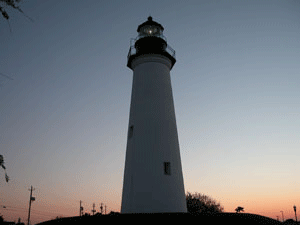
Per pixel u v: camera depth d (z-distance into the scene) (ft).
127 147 66.69
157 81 70.64
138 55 73.46
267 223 39.55
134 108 69.15
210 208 144.46
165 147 62.44
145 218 38.91
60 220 40.57
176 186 59.31
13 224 172.76
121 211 61.26
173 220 38.19
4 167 17.69
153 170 59.11
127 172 62.39
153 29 82.53
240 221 38.47
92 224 37.37
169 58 75.51
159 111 66.64
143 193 56.95
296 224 122.93
